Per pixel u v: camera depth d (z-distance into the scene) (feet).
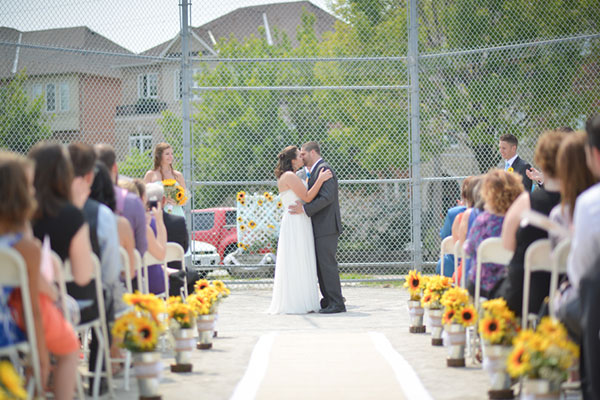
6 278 10.69
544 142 14.06
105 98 45.80
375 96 41.32
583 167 12.25
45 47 32.60
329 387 14.99
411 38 35.73
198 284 21.40
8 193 10.74
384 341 20.86
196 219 45.65
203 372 16.87
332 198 28.86
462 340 16.96
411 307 22.85
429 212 40.60
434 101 41.68
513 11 42.27
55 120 39.78
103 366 14.93
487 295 16.39
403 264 36.35
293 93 42.65
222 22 63.31
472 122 42.01
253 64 42.93
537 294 13.57
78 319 13.05
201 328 19.97
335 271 28.91
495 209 16.31
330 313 28.55
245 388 14.98
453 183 41.32
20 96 36.96
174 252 20.39
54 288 11.58
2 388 9.16
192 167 35.45
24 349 10.94
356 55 46.78
